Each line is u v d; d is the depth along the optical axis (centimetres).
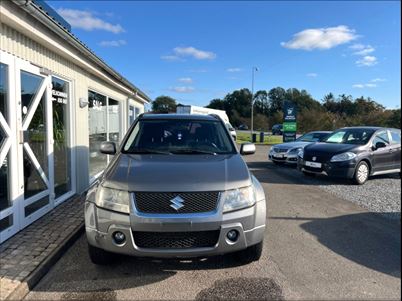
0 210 472
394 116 3506
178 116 553
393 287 370
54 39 588
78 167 786
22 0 433
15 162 504
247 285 372
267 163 1516
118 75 1018
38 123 600
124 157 444
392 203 741
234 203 363
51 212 615
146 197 352
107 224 356
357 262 433
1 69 484
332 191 871
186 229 346
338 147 991
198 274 396
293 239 514
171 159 429
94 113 973
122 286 368
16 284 353
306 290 362
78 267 413
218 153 470
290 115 2502
